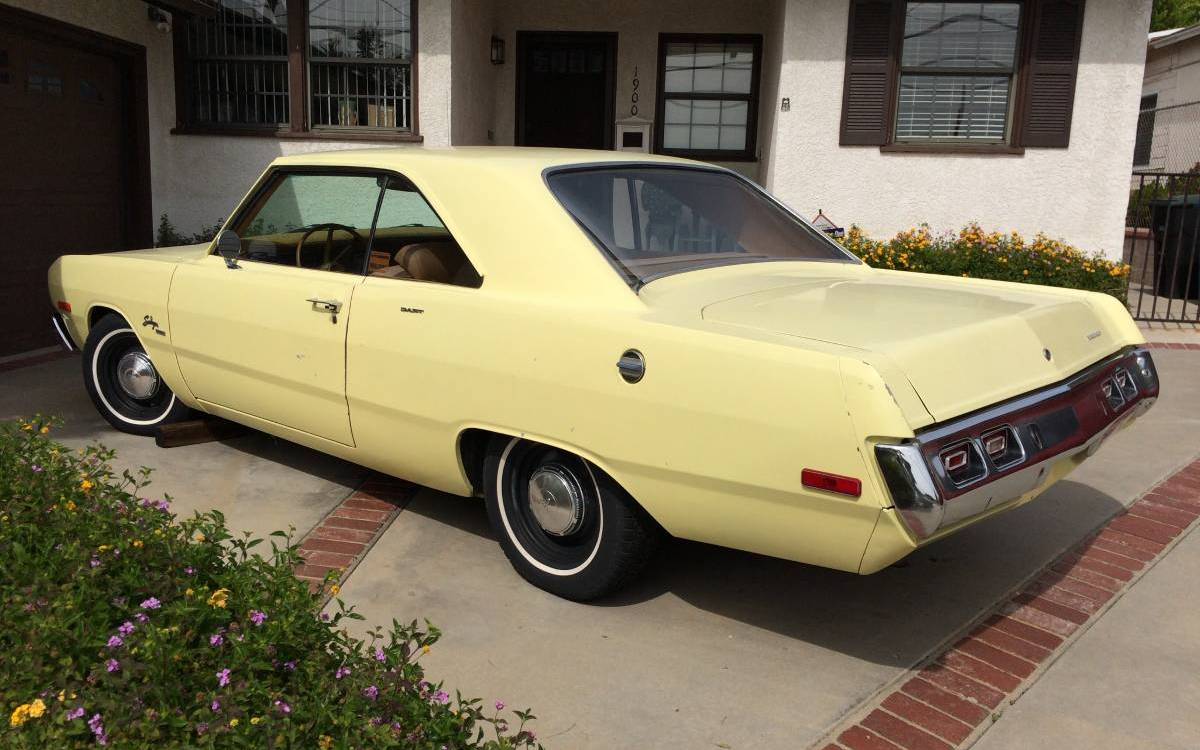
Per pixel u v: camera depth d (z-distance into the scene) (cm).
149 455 506
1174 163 1709
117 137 876
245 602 233
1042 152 951
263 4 933
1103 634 335
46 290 788
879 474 258
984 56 948
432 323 358
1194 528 429
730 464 285
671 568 387
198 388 480
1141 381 358
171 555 252
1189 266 973
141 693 198
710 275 360
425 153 395
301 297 407
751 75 1124
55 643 212
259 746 189
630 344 303
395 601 352
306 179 425
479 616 342
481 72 1065
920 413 259
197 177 948
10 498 291
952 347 284
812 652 322
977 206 962
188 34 941
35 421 352
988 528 430
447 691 294
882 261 891
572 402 319
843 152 962
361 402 391
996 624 342
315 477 480
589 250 334
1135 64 929
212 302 451
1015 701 292
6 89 729
